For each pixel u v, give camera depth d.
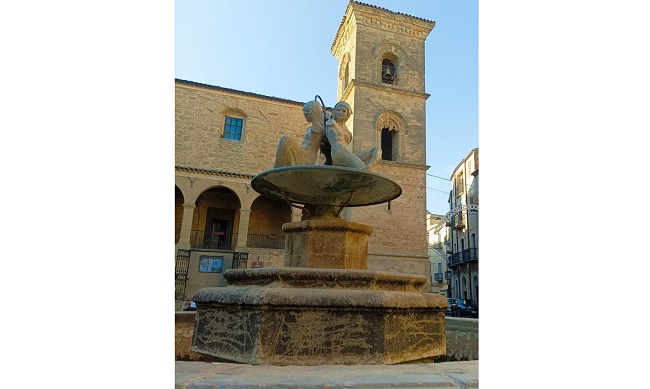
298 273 4.01
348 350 3.56
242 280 4.51
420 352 4.04
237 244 24.36
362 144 23.48
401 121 24.66
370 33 25.72
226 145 26.22
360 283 4.12
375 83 24.48
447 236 42.94
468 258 34.69
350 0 25.36
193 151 25.48
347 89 25.39
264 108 27.45
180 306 22.17
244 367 2.87
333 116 5.70
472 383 2.44
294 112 28.06
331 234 5.09
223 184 24.94
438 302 4.39
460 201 40.56
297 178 4.84
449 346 7.54
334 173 4.64
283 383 2.38
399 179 23.44
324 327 3.59
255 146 26.73
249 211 25.00
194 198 24.34
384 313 3.71
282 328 3.54
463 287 36.41
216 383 2.34
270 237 27.09
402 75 25.77
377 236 22.02
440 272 46.44
